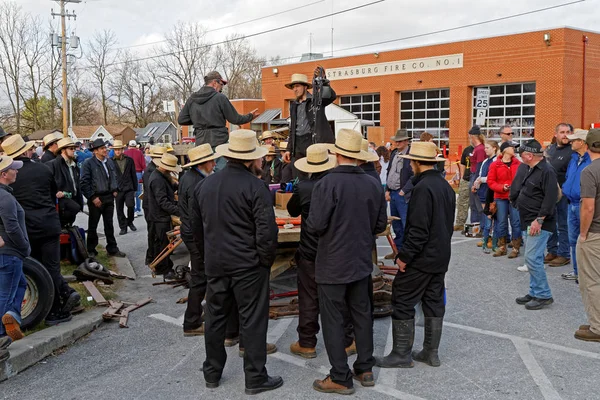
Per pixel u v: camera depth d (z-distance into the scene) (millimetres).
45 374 4969
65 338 5648
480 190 10125
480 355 5156
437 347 4953
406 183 8688
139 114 68875
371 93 29422
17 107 54719
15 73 54312
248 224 4461
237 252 4426
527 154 6402
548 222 6363
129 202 12398
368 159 4555
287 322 6246
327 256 4461
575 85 23078
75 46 36250
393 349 4980
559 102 22672
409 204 4777
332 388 4430
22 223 5203
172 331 6055
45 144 8344
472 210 11086
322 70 6742
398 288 4922
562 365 4895
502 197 9047
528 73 23500
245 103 33312
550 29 22672
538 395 4328
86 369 5066
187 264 7906
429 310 4926
